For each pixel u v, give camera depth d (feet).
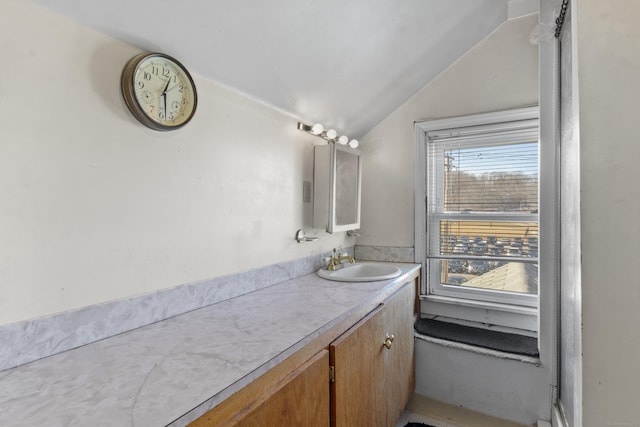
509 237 7.22
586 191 2.71
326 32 4.94
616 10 2.64
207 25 3.85
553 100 5.73
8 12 2.71
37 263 2.89
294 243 6.27
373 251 8.50
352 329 4.26
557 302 5.74
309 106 6.32
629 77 2.60
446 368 6.75
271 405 2.82
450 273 7.88
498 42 7.14
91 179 3.26
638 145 2.58
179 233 4.12
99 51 3.30
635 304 2.59
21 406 2.16
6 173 2.72
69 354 2.96
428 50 6.66
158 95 3.72
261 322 3.78
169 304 3.95
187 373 2.59
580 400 2.86
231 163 4.86
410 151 8.09
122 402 2.20
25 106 2.81
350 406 4.11
